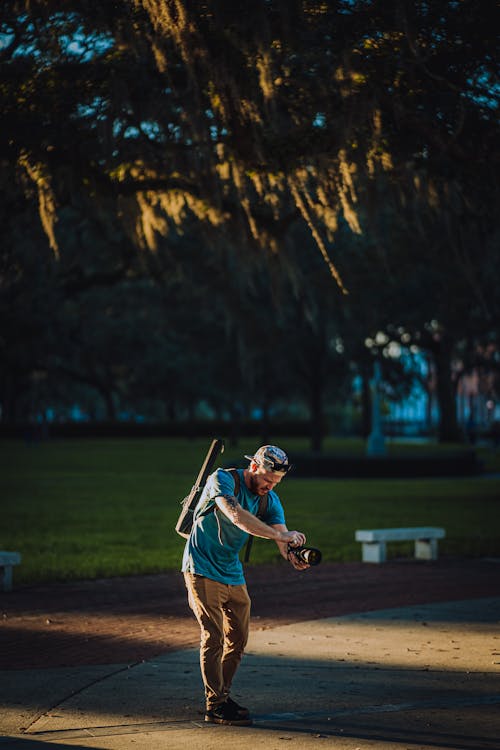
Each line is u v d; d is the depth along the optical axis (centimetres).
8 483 4422
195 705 882
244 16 1531
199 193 2203
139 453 7812
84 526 2655
